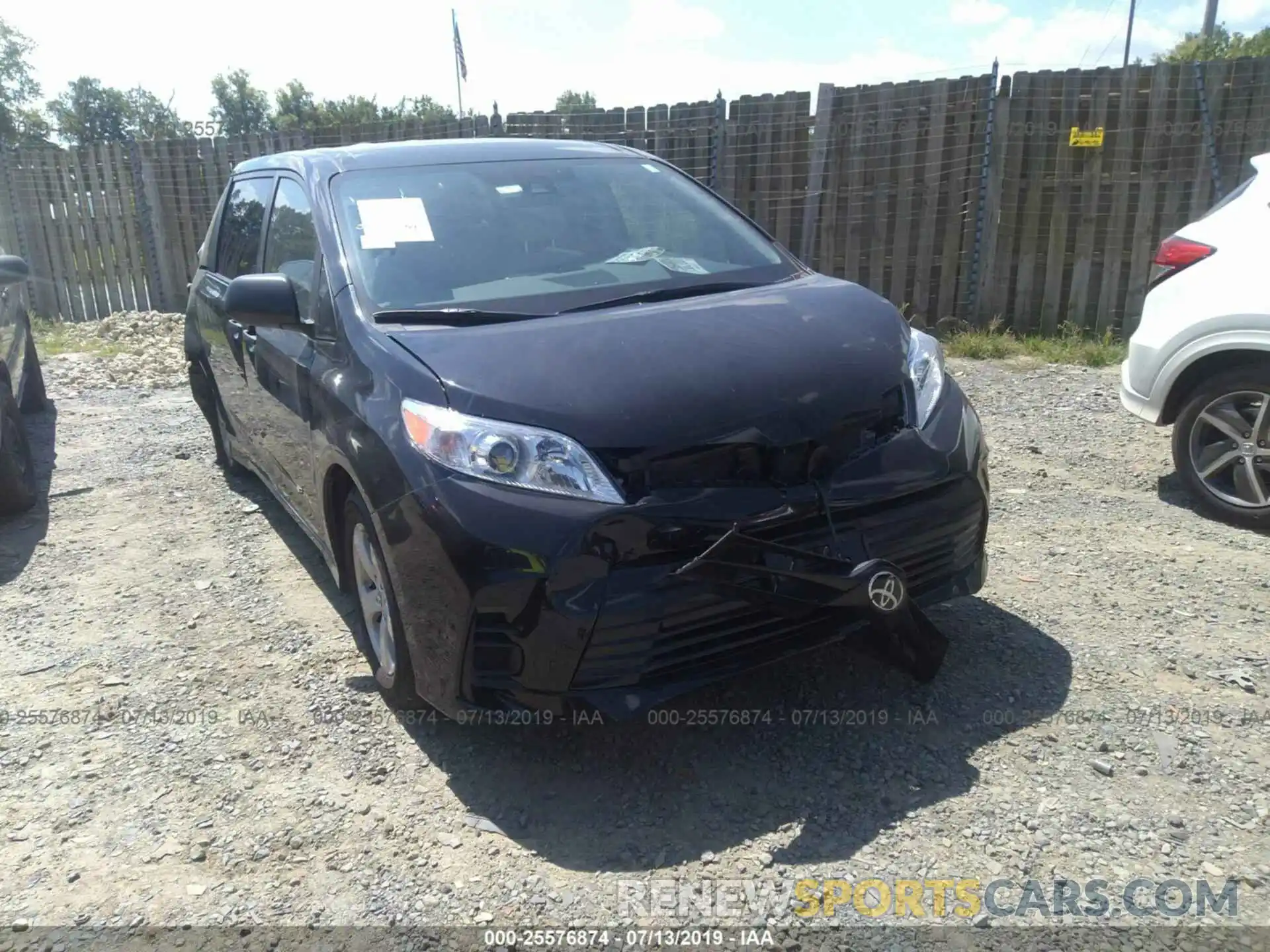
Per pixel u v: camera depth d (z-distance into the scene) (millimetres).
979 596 4211
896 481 3109
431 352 3178
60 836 2947
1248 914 2461
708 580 2783
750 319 3363
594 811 2967
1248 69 8555
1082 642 3795
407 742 3357
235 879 2740
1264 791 2912
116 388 9148
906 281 9711
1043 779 3004
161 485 6270
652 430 2846
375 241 3818
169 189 13195
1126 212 8992
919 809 2900
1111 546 4695
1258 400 4797
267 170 5098
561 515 2758
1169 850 2691
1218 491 5000
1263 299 4707
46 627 4324
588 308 3535
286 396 4129
